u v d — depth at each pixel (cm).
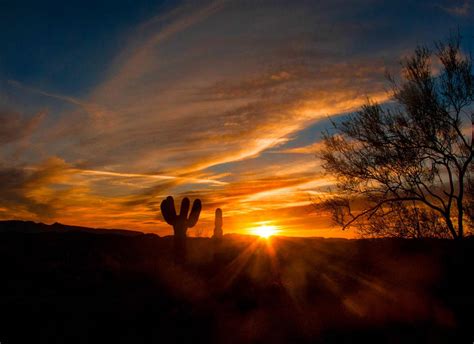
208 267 1677
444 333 878
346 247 1723
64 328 914
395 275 1273
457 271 1237
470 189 1507
